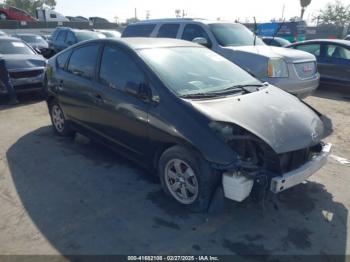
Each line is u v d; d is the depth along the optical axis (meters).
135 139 3.68
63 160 4.49
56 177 4.00
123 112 3.72
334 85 9.39
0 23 28.02
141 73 3.58
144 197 3.55
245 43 7.29
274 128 3.02
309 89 6.67
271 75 6.07
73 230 3.00
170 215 3.23
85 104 4.41
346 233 3.02
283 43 14.98
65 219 3.16
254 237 2.94
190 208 3.26
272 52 6.45
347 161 4.64
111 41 4.14
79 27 32.81
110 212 3.27
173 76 3.54
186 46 4.30
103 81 4.09
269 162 2.91
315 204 3.48
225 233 2.99
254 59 6.23
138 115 3.52
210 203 3.07
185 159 3.09
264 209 3.10
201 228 3.04
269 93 3.72
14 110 7.19
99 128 4.28
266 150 2.89
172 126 3.15
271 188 2.89
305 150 3.18
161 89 3.35
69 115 4.92
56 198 3.53
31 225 3.07
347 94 9.38
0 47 8.37
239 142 2.95
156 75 3.45
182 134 3.05
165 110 3.25
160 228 3.04
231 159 2.82
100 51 4.25
